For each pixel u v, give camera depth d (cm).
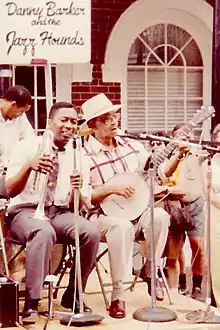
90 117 442
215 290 488
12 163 418
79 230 413
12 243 425
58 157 434
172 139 429
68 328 397
